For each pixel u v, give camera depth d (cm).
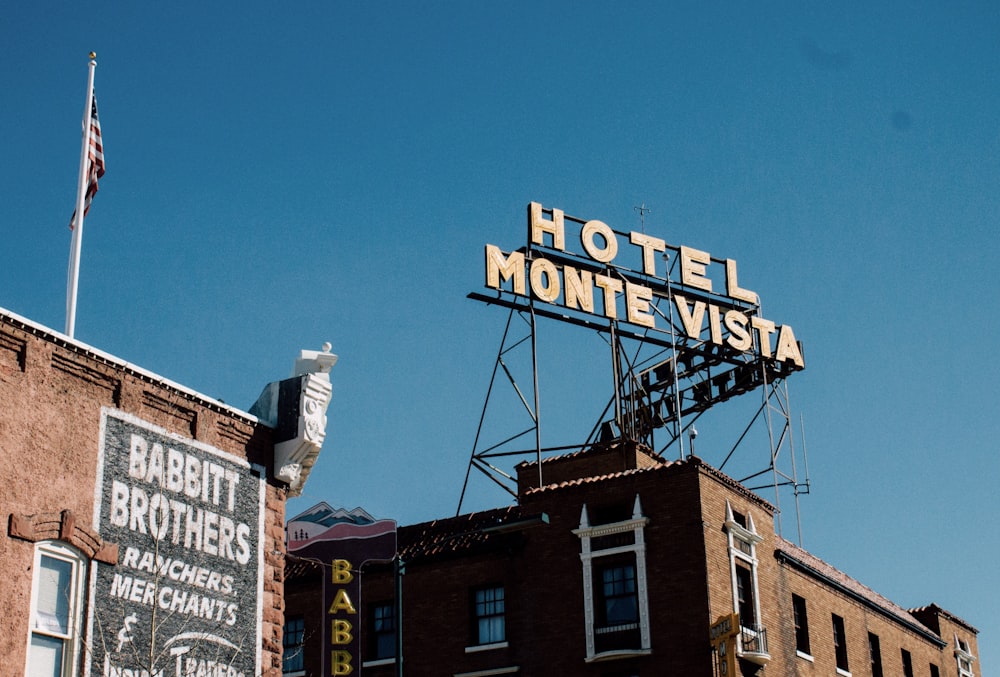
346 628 4088
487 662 4809
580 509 4844
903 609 6606
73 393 2555
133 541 2600
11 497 2380
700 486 4700
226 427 2894
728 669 4388
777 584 5088
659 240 5975
